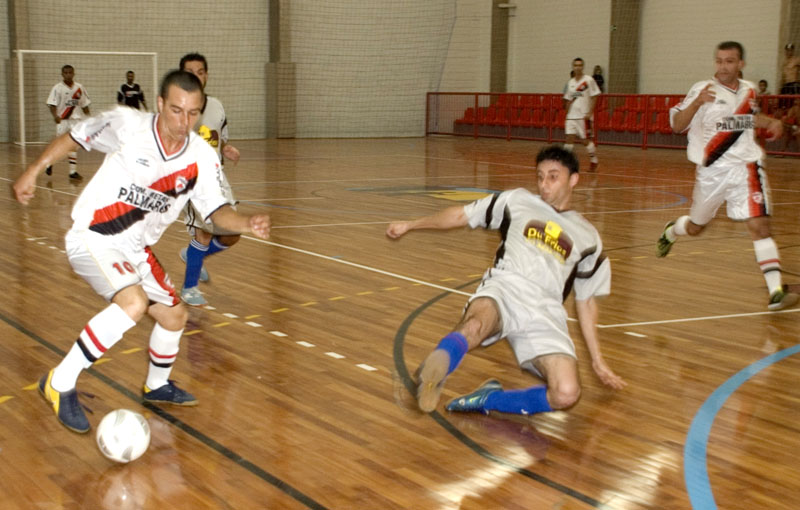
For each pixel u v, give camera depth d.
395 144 22.86
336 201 11.75
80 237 3.52
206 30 22.81
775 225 9.81
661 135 20.92
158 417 3.84
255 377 4.43
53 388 3.50
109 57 21.61
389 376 4.48
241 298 6.14
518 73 25.69
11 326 5.26
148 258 3.76
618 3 22.14
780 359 4.87
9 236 8.47
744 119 6.12
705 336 5.32
